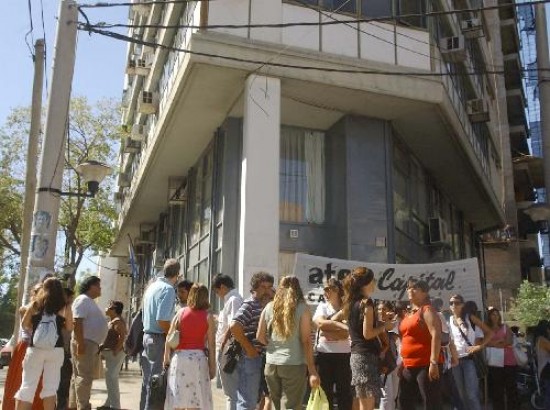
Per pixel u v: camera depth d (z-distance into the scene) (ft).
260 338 19.07
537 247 121.39
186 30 41.32
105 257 117.19
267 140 38.91
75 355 24.91
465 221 79.66
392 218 45.73
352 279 20.48
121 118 94.17
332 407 21.16
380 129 47.26
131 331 24.99
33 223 27.20
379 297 35.76
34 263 26.53
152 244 87.86
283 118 46.80
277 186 38.50
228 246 43.80
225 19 39.60
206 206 52.65
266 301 20.90
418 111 46.03
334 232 45.83
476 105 56.70
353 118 46.62
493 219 79.41
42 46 37.88
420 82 44.21
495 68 93.71
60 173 28.02
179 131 50.11
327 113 46.09
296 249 44.73
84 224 97.60
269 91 39.68
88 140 92.22
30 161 36.24
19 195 93.56
